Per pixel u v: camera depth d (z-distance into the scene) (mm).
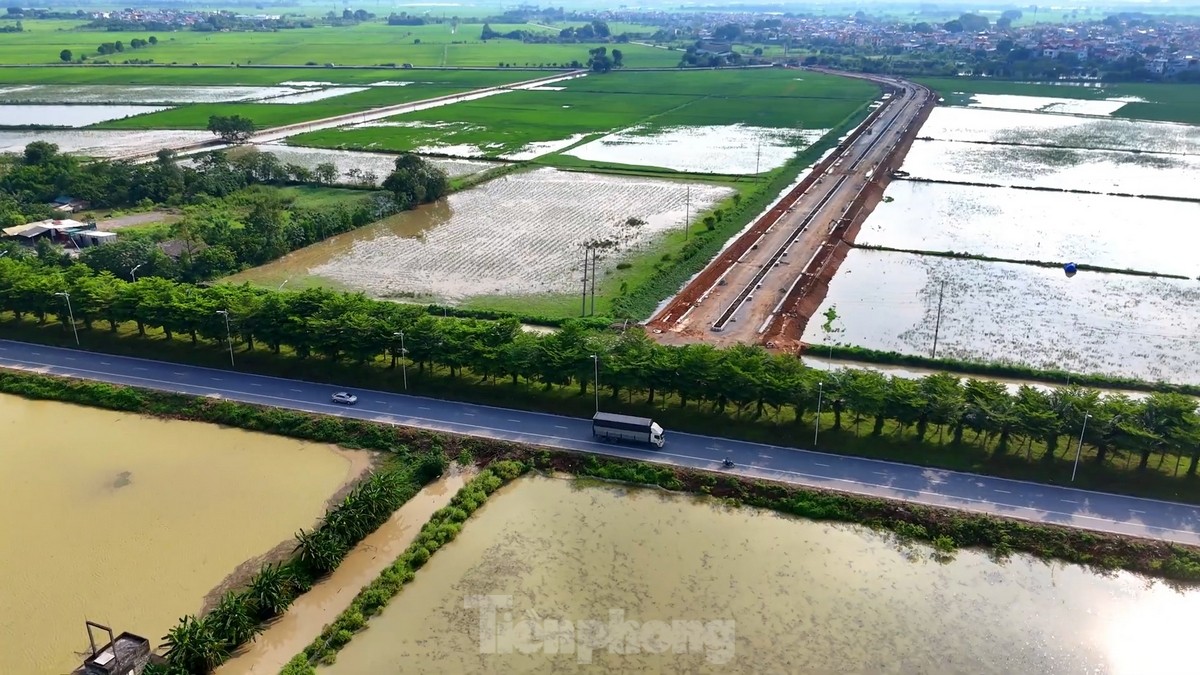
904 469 87375
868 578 72562
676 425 96312
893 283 142625
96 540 77938
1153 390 103688
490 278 145000
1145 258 153375
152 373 110625
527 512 81938
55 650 65125
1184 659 64062
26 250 148250
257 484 87000
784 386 92125
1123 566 73438
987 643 65188
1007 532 76875
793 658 63625
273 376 109750
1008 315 128250
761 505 82625
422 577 72562
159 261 142375
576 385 105875
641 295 135250
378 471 89062
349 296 116500
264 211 163125
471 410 100500
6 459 91562
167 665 61188
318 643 65000
